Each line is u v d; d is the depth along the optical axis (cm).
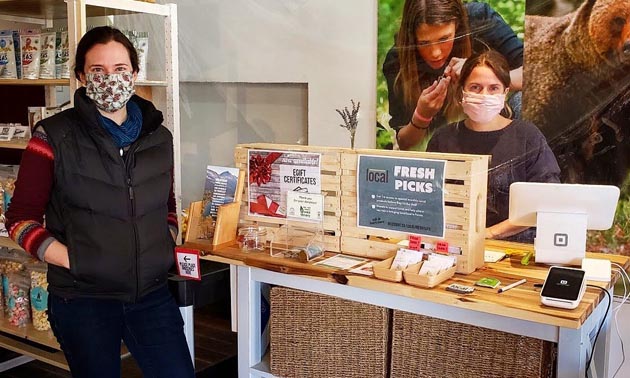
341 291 220
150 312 221
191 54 397
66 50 301
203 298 299
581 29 279
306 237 240
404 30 323
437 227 215
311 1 351
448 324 208
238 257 235
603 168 282
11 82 314
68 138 204
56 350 318
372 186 225
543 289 188
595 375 231
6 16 349
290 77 364
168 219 239
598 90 279
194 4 392
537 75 292
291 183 241
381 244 227
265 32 368
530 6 290
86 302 210
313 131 360
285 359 240
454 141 317
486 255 240
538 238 228
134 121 216
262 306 253
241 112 391
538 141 296
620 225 279
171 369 219
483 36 303
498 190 308
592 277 212
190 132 412
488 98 305
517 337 196
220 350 329
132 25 395
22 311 324
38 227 207
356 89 342
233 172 253
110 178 207
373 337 222
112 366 212
